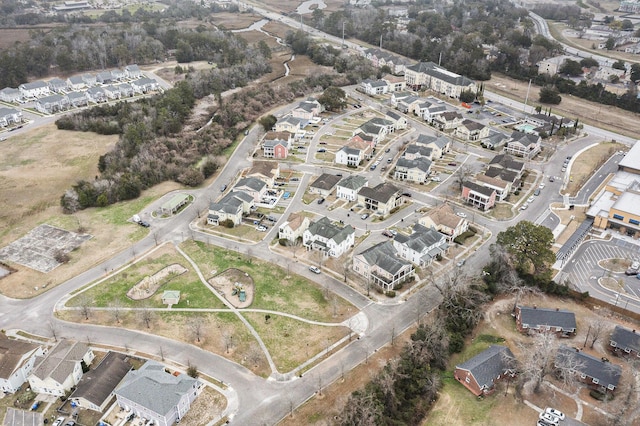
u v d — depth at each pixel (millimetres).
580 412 88312
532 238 118938
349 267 126500
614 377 91312
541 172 176250
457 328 104750
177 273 125062
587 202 156000
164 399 84812
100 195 156750
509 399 91188
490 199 151000
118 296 116750
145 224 145375
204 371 96312
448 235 136500
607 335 104188
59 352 96000
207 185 169500
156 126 199125
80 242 137750
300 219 137750
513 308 112938
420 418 87938
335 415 86562
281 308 113188
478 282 115188
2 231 143750
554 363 95438
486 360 94250
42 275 124438
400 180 171625
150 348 101750
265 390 92375
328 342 103438
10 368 92375
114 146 191000
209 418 87062
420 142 190125
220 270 126250
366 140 192125
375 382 89562
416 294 117062
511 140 190375
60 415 87938
